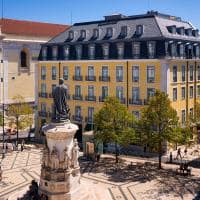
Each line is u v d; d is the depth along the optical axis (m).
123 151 53.62
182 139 43.38
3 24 82.50
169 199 34.16
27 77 85.88
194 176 41.25
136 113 55.62
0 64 80.81
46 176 30.25
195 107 54.69
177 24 61.00
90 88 60.88
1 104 80.12
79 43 61.59
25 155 50.97
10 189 36.44
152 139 43.19
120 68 56.88
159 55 52.78
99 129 46.28
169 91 53.59
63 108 30.25
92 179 39.72
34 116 70.31
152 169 43.91
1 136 66.44
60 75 64.75
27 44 84.88
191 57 58.72
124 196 34.75
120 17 61.50
